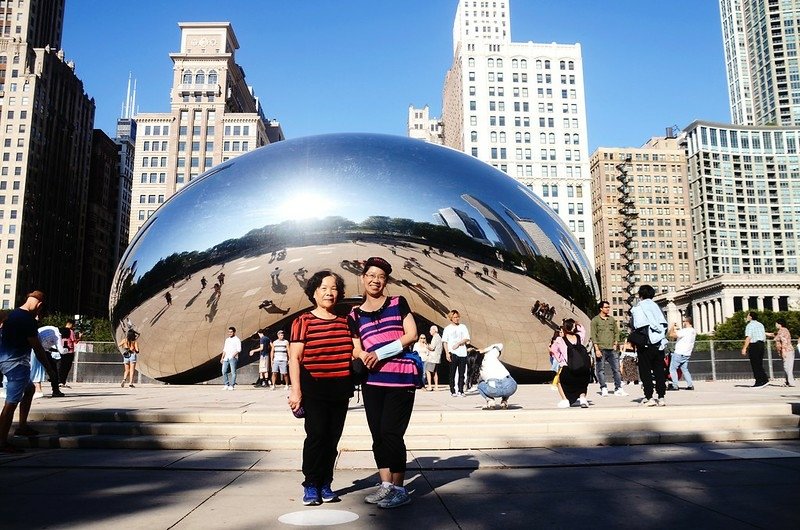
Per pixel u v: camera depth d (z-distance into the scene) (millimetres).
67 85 114188
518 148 103688
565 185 103250
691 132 149875
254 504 3920
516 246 15539
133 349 16422
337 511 3738
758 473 4879
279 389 14836
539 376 16672
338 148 16031
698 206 146000
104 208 134500
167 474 4965
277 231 14594
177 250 15000
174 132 100938
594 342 12211
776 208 147125
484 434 6668
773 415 7367
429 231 14930
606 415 7336
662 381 8328
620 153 136375
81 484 4555
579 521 3494
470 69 105562
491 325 15445
